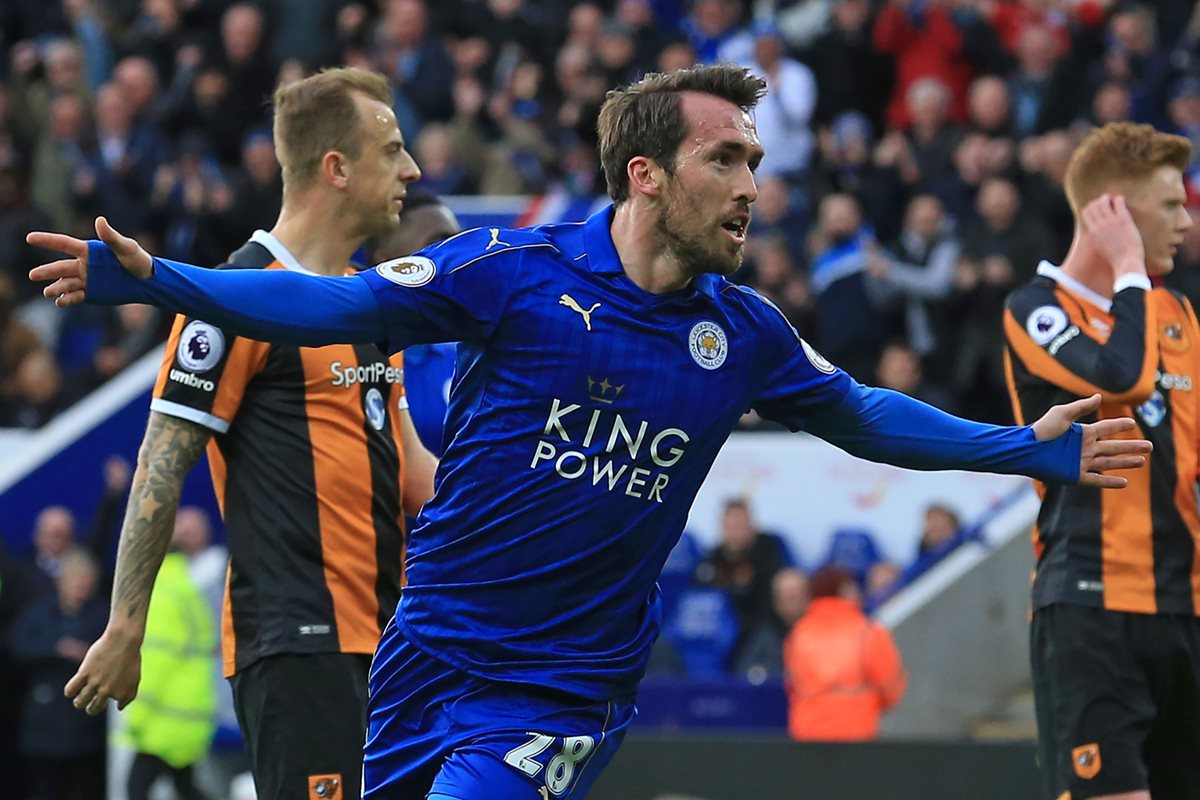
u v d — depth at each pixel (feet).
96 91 173.06
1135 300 59.98
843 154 150.71
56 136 164.04
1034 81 154.10
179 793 112.88
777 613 117.80
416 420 66.59
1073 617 60.85
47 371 151.53
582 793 46.03
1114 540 60.64
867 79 163.43
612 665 45.09
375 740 46.39
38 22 181.68
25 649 118.42
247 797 102.42
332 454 54.19
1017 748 95.04
